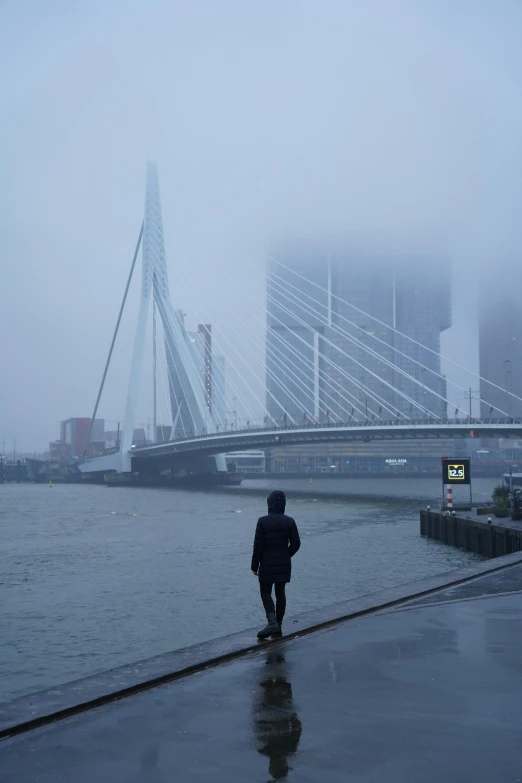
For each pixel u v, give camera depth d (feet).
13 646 87.35
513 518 174.09
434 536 196.65
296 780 18.72
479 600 45.21
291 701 24.99
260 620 99.96
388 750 20.51
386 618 39.34
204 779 18.92
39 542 203.00
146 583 132.26
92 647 86.79
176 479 610.65
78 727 22.90
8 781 18.99
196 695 25.98
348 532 217.56
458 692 25.70
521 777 18.66
